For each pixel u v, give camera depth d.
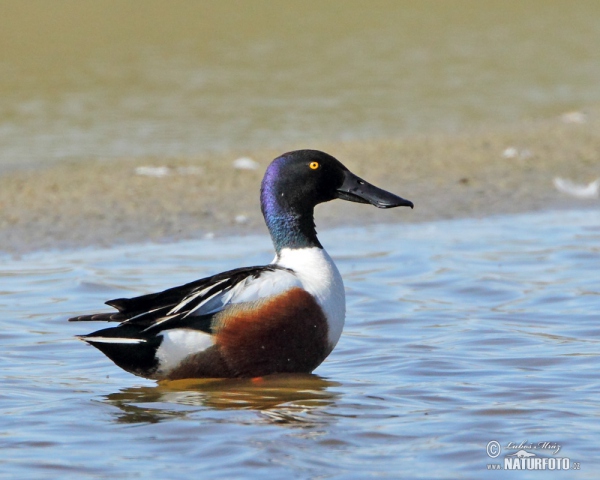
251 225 15.29
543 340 9.77
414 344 9.71
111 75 30.78
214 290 8.46
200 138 22.48
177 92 28.30
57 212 15.94
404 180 18.44
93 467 6.85
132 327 8.34
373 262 13.09
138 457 7.02
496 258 13.23
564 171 19.16
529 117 25.14
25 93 28.12
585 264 12.86
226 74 31.03
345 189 9.25
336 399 8.18
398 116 25.23
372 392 8.35
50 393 8.44
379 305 11.11
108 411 7.97
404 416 7.78
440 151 20.89
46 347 9.77
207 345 8.43
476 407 7.94
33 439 7.36
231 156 20.28
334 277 8.91
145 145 21.70
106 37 36.94
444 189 17.80
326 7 43.41
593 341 9.71
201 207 16.31
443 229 15.15
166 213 15.93
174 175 18.56
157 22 39.53
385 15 42.47
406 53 34.91
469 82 30.19
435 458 6.95
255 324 8.44
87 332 10.23
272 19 40.88
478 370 8.91
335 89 28.86
